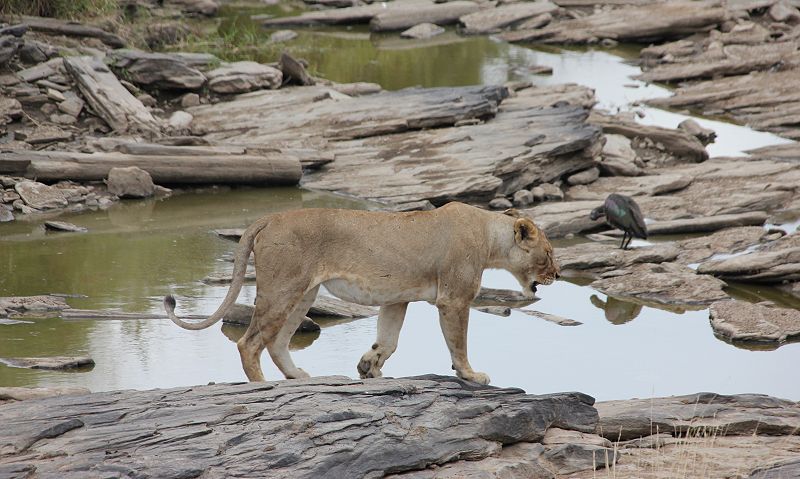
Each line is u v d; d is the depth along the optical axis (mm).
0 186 17125
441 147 19922
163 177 18156
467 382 8625
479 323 12711
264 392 7961
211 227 16156
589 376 10930
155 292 13039
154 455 6914
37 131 19172
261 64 25531
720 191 18641
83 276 13555
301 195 18266
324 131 20953
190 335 11633
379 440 7348
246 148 18828
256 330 8898
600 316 13180
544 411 8102
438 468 7426
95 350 11016
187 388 8078
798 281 14469
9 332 11477
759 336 12344
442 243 9031
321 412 7586
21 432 7070
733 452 7988
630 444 8273
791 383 10922
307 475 6910
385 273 8930
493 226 9492
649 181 19266
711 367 11375
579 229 17047
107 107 19969
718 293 14008
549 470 7637
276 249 8703
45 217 16469
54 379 10109
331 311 12695
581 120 21344
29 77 20562
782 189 18500
